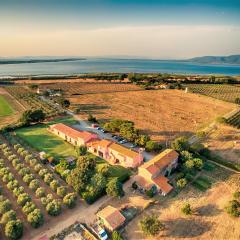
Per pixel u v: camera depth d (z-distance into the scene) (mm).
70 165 76125
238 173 75375
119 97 169000
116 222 52000
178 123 117938
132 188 66250
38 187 63375
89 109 138625
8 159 76750
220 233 52469
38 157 80812
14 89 184625
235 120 122188
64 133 95000
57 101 147000
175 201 61906
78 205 59281
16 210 56250
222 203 61750
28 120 108500
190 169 72875
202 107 148000
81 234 50906
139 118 124000
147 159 82062
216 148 92250
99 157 82938
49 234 50344
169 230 52688
